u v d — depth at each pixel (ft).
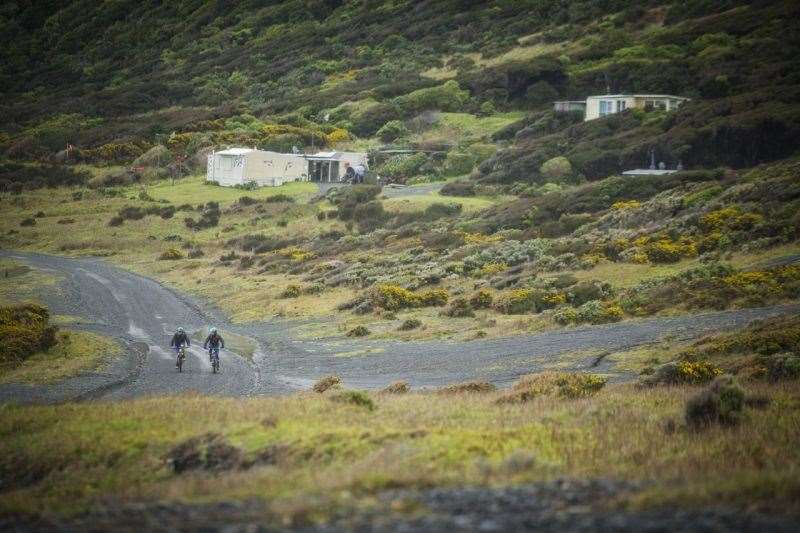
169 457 174.50
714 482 128.47
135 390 329.11
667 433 183.21
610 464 151.94
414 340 468.34
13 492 162.50
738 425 188.96
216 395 312.71
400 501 120.98
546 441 171.22
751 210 634.43
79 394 314.14
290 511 117.39
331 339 491.72
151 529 113.80
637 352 369.71
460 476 139.23
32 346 392.68
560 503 119.85
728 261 548.72
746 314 423.23
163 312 621.72
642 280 548.72
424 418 200.44
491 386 296.71
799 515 110.32
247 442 177.06
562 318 468.34
